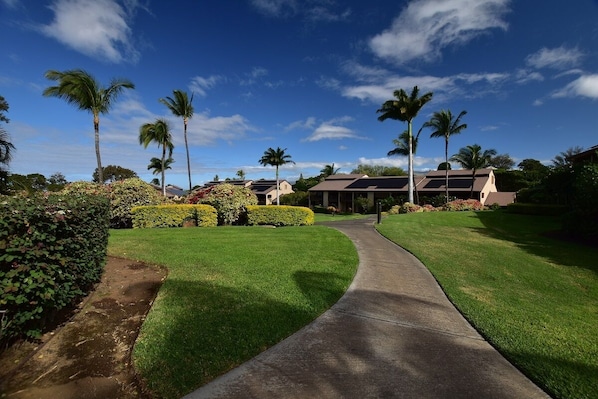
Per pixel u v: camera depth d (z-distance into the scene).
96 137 17.22
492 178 40.47
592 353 3.23
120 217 13.30
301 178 72.44
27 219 2.77
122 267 6.09
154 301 4.26
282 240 9.12
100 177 17.34
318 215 37.59
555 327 3.84
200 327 3.51
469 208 24.59
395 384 2.65
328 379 2.70
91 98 16.73
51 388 2.53
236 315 3.84
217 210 13.95
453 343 3.39
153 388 2.52
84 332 3.49
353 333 3.57
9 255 2.61
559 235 11.75
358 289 5.13
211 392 2.49
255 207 13.84
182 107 26.72
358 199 40.12
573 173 14.80
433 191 36.94
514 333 3.63
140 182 14.18
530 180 42.66
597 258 8.14
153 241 8.61
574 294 5.39
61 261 3.05
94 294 4.61
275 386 2.59
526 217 17.42
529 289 5.50
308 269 6.02
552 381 2.73
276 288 4.86
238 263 6.29
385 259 7.32
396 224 14.25
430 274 6.14
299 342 3.33
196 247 7.82
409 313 4.21
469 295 4.95
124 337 3.42
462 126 30.38
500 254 8.34
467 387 2.64
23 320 2.80
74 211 3.53
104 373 2.76
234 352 3.05
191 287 4.80
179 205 13.13
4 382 2.57
